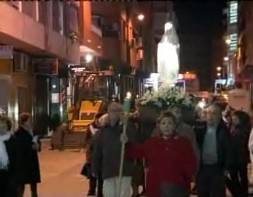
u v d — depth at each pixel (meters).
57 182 16.16
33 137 11.41
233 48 94.06
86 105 30.19
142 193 12.77
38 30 30.20
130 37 66.12
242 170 11.55
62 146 27.59
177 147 7.57
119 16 56.34
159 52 17.02
